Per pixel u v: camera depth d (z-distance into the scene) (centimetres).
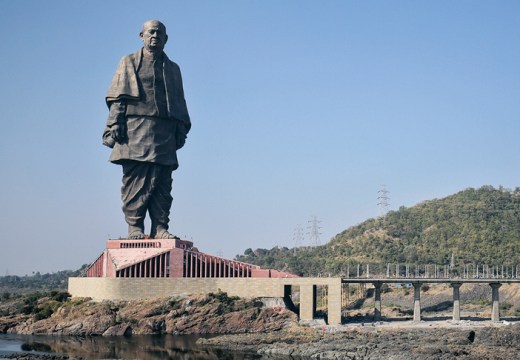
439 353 15000
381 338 17288
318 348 16288
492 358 14575
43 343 18000
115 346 17488
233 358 15712
